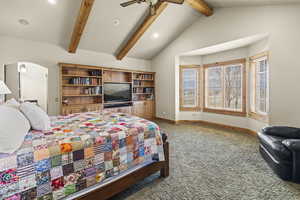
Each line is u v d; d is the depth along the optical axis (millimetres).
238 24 3559
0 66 3520
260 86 3869
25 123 1432
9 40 3609
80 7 3135
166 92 5621
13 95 3398
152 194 1713
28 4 2955
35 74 3637
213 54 5000
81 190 1313
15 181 1013
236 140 3521
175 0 2391
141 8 3656
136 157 1698
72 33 3865
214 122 5059
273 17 3055
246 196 1661
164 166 2037
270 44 3104
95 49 4816
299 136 2254
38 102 3682
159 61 5852
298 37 2814
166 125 5039
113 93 5219
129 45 4688
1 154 1041
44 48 4055
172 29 4629
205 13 3984
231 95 4645
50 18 3354
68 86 4418
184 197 1656
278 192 1719
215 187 1822
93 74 4734
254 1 3090
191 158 2607
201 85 5340
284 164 1920
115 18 3781
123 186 1601
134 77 5703
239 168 2260
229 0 3326
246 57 4215
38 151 1130
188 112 5484
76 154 1276
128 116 2490
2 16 3082
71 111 4242
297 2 2779
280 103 3021
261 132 2656
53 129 1696
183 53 4980
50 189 1140
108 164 1468
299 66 2820
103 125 1870
